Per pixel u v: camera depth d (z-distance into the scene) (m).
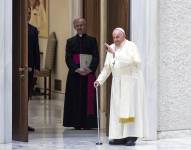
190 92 36.75
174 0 35.94
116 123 32.31
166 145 33.25
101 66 44.03
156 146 32.81
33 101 57.41
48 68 60.69
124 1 34.53
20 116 33.44
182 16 36.25
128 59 32.00
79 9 50.44
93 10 47.06
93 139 34.69
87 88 38.16
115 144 33.06
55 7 60.16
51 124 41.22
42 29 63.31
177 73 36.28
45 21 62.62
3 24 32.12
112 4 35.47
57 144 32.88
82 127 38.38
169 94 36.12
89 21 47.72
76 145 32.59
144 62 34.91
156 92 35.28
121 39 32.31
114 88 32.31
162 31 35.72
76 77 38.16
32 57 37.16
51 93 61.06
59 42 59.66
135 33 34.62
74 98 38.19
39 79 63.69
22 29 32.94
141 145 33.06
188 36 36.47
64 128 39.31
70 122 38.31
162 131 36.03
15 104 33.81
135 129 32.22
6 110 32.53
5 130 32.69
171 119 36.25
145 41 34.91
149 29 34.88
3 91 32.31
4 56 32.25
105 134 36.66
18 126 33.66
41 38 63.56
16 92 33.66
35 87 64.00
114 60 32.22
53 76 60.75
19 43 33.19
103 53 44.03
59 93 59.41
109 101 35.50
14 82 33.69
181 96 36.47
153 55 35.03
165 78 35.97
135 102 32.19
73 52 38.16
